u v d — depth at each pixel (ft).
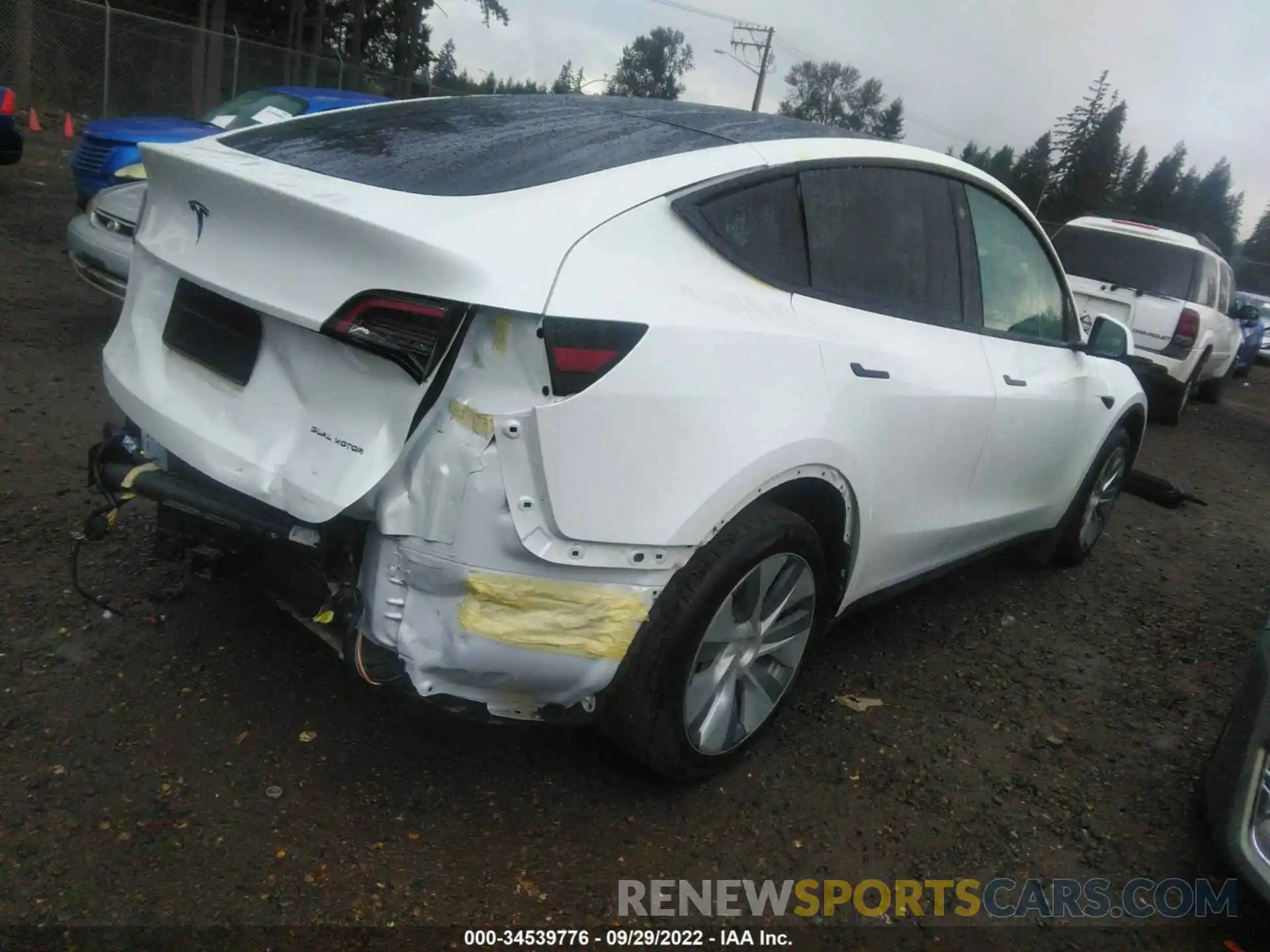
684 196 8.59
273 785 8.77
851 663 12.62
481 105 10.66
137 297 9.30
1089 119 263.90
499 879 8.13
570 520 7.43
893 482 10.43
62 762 8.66
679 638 8.31
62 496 13.42
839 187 10.14
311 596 8.08
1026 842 9.64
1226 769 9.02
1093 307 33.71
